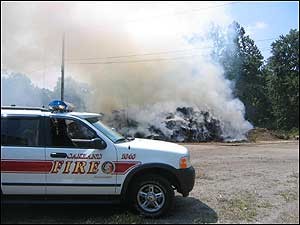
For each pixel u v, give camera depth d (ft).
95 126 21.68
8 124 20.59
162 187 20.98
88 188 20.39
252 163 46.06
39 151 20.22
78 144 20.70
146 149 21.09
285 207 23.84
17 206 22.90
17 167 19.97
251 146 81.66
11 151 20.04
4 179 19.88
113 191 20.59
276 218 21.42
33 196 20.17
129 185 21.06
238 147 77.36
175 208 23.15
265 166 43.16
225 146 80.48
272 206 24.04
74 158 20.36
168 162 21.04
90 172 20.42
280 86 182.19
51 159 20.22
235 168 41.16
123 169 20.63
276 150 68.74
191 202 24.73
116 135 22.40
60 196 20.33
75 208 22.70
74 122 21.31
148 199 20.94
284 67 186.39
